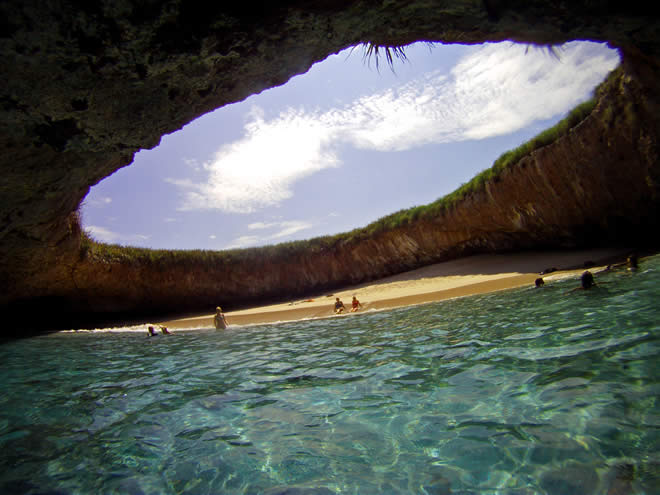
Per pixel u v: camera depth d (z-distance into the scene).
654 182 12.20
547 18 6.16
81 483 3.05
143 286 22.55
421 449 3.04
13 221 8.73
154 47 4.72
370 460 2.98
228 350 9.04
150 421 4.34
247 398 4.82
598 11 6.25
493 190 17.97
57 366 8.70
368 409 3.95
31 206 8.50
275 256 25.28
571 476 2.46
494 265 17.92
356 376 5.18
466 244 21.16
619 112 12.45
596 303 7.18
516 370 4.38
